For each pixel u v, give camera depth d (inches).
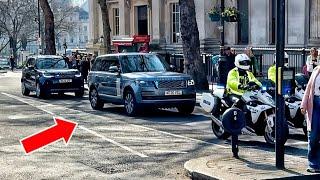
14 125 708.7
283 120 401.7
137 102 789.9
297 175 374.0
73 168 444.1
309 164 387.5
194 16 1131.3
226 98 570.9
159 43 1806.1
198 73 1133.1
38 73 1170.6
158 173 422.0
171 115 812.6
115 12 2121.1
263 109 537.0
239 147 530.3
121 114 835.4
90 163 462.9
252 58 873.5
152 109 892.6
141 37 1690.5
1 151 522.3
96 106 912.9
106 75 876.0
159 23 1814.7
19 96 1235.9
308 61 836.6
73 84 1169.4
